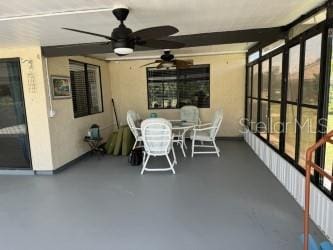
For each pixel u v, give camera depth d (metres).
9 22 2.77
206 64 6.59
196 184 3.70
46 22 2.82
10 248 2.35
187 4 2.42
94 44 4.08
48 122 4.31
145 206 3.06
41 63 4.19
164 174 4.18
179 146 6.11
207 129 5.37
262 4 2.51
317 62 2.64
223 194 3.32
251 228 2.51
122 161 5.04
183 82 6.81
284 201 3.07
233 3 2.46
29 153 4.45
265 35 3.53
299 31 3.10
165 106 7.00
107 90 6.83
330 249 1.93
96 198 3.35
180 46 3.09
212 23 3.17
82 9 2.43
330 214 2.22
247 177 3.92
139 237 2.43
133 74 6.97
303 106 2.98
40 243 2.40
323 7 2.48
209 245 2.27
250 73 6.05
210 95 6.70
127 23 3.02
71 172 4.50
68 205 3.18
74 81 5.25
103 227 2.63
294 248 2.18
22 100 4.33
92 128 5.39
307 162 1.78
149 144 4.19
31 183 4.02
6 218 2.90
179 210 2.94
